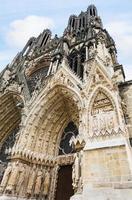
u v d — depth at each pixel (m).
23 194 16.31
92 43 27.06
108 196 10.54
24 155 17.98
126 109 16.88
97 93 17.42
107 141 13.26
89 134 14.51
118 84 19.34
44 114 21.55
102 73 18.72
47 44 40.84
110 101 16.17
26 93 24.95
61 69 23.23
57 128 22.00
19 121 27.73
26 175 17.55
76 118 21.00
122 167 11.39
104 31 33.97
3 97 28.20
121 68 23.31
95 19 37.59
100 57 22.97
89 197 10.93
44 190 17.06
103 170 11.84
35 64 36.78
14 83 28.62
